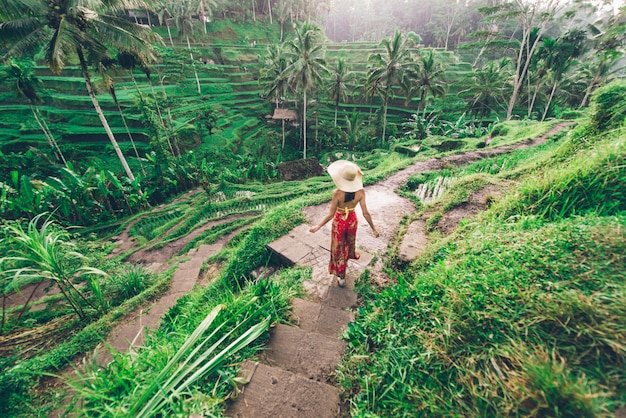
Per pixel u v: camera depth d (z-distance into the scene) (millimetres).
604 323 1617
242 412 1919
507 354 1690
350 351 2418
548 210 3172
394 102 42719
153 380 1905
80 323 5109
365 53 52156
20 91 20766
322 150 36469
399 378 1971
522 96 32031
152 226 12328
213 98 43125
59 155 25172
